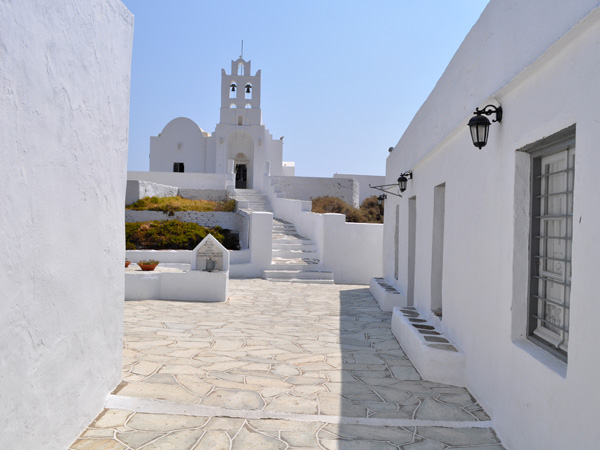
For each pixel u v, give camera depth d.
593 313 2.80
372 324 9.20
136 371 5.59
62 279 3.59
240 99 34.44
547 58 3.52
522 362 3.84
